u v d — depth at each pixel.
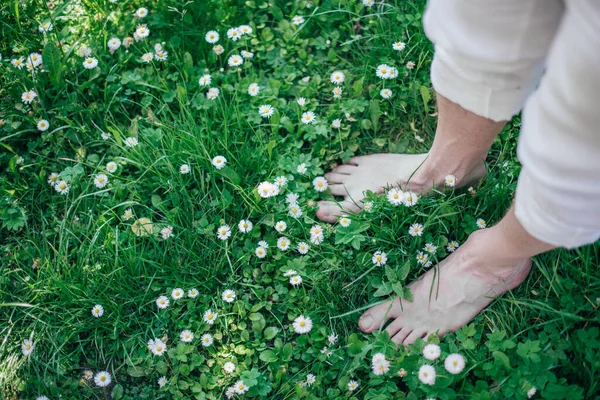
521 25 0.84
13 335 1.19
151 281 1.20
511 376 1.07
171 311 1.19
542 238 0.89
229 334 1.17
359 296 1.19
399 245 1.20
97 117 1.34
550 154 0.80
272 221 1.22
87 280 1.19
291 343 1.16
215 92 1.31
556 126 0.78
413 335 1.13
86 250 1.21
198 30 1.39
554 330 1.11
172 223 1.22
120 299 1.20
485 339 1.14
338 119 1.30
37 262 1.21
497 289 1.13
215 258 1.22
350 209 1.22
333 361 1.12
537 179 0.83
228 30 1.39
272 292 1.19
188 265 1.21
